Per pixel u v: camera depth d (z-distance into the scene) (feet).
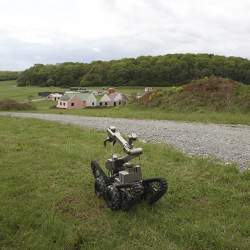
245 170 35.86
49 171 35.68
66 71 501.15
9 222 23.84
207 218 24.31
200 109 100.63
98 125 76.89
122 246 20.84
